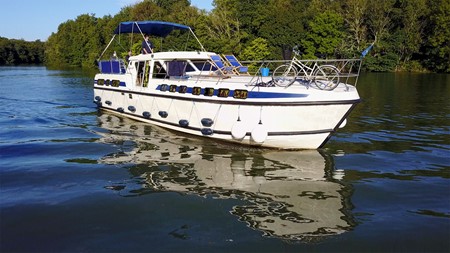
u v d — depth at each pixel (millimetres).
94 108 20969
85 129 15227
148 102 15062
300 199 8258
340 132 14922
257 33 58438
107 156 11422
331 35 57000
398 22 61906
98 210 7613
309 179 9492
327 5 64250
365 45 59312
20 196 8289
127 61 17656
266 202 8078
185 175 9711
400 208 7812
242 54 55969
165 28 17203
